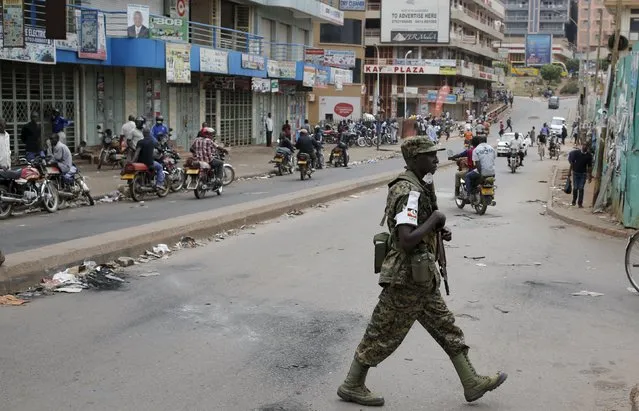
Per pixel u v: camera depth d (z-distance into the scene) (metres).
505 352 6.37
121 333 6.64
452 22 84.31
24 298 7.91
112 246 10.13
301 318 7.29
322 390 5.33
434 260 4.80
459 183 17.72
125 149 23.69
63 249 9.52
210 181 18.73
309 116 62.94
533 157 46.12
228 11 36.69
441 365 5.95
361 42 67.75
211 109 34.28
